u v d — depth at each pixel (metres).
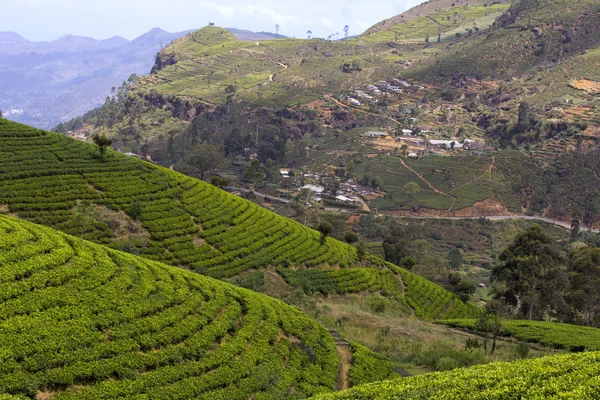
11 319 22.75
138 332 26.56
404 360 39.56
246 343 31.12
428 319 67.94
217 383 26.16
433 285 85.75
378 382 22.80
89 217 48.00
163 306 29.95
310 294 58.44
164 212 61.25
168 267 36.19
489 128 198.88
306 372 31.41
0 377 19.95
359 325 48.19
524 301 76.00
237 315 33.81
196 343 28.30
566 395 16.91
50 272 27.27
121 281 29.73
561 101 186.88
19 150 61.31
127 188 62.56
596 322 69.62
